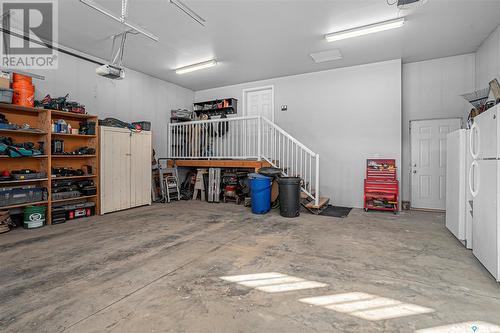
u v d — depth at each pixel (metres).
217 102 7.83
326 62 5.95
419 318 1.83
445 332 1.69
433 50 5.24
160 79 7.23
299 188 5.09
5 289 2.24
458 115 5.50
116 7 3.77
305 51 5.32
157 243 3.46
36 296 2.13
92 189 5.04
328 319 1.83
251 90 7.55
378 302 2.04
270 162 6.05
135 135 5.81
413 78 5.89
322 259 2.92
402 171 5.98
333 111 6.39
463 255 3.04
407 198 5.95
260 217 5.00
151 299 2.08
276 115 7.11
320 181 6.52
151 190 6.31
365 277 2.48
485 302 2.04
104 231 4.02
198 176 7.03
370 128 5.98
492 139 2.51
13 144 4.13
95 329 1.70
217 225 4.40
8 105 3.91
